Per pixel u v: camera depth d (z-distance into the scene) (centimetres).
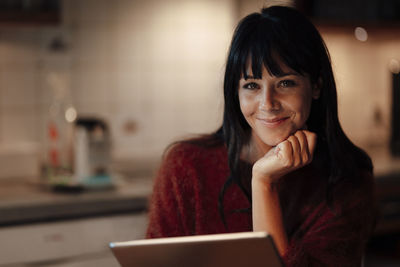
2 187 227
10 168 245
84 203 208
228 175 100
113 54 264
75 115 249
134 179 247
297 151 84
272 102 84
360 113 321
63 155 244
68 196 210
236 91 91
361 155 99
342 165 94
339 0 285
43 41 253
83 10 256
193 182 100
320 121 96
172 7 272
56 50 254
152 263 69
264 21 86
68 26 255
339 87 308
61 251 204
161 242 66
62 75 257
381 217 248
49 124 246
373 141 326
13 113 251
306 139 85
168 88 277
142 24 268
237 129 94
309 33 86
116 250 69
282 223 86
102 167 226
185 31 276
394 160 280
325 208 95
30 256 200
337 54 308
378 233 249
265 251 63
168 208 99
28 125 254
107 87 265
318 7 279
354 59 315
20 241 198
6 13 221
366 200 96
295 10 88
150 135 275
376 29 287
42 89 255
